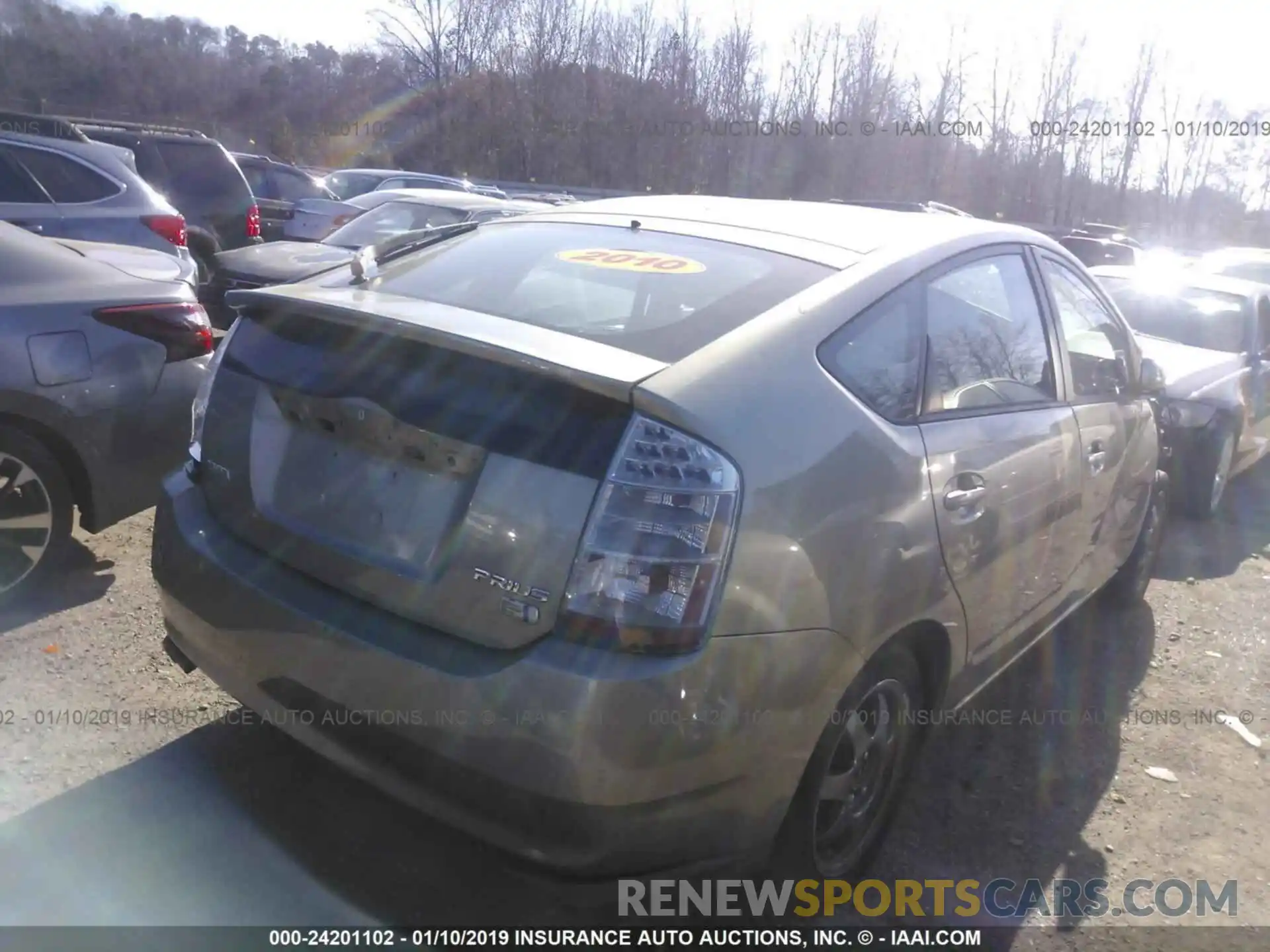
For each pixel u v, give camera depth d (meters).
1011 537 3.30
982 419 3.21
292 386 2.75
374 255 3.50
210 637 2.85
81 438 4.17
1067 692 4.45
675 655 2.26
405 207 9.81
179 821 3.07
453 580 2.41
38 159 7.77
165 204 8.46
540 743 2.24
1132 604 5.39
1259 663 4.91
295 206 12.91
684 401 2.35
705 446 2.32
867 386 2.79
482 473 2.40
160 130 13.35
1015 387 3.51
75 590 4.41
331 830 3.10
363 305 2.72
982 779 3.72
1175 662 4.86
